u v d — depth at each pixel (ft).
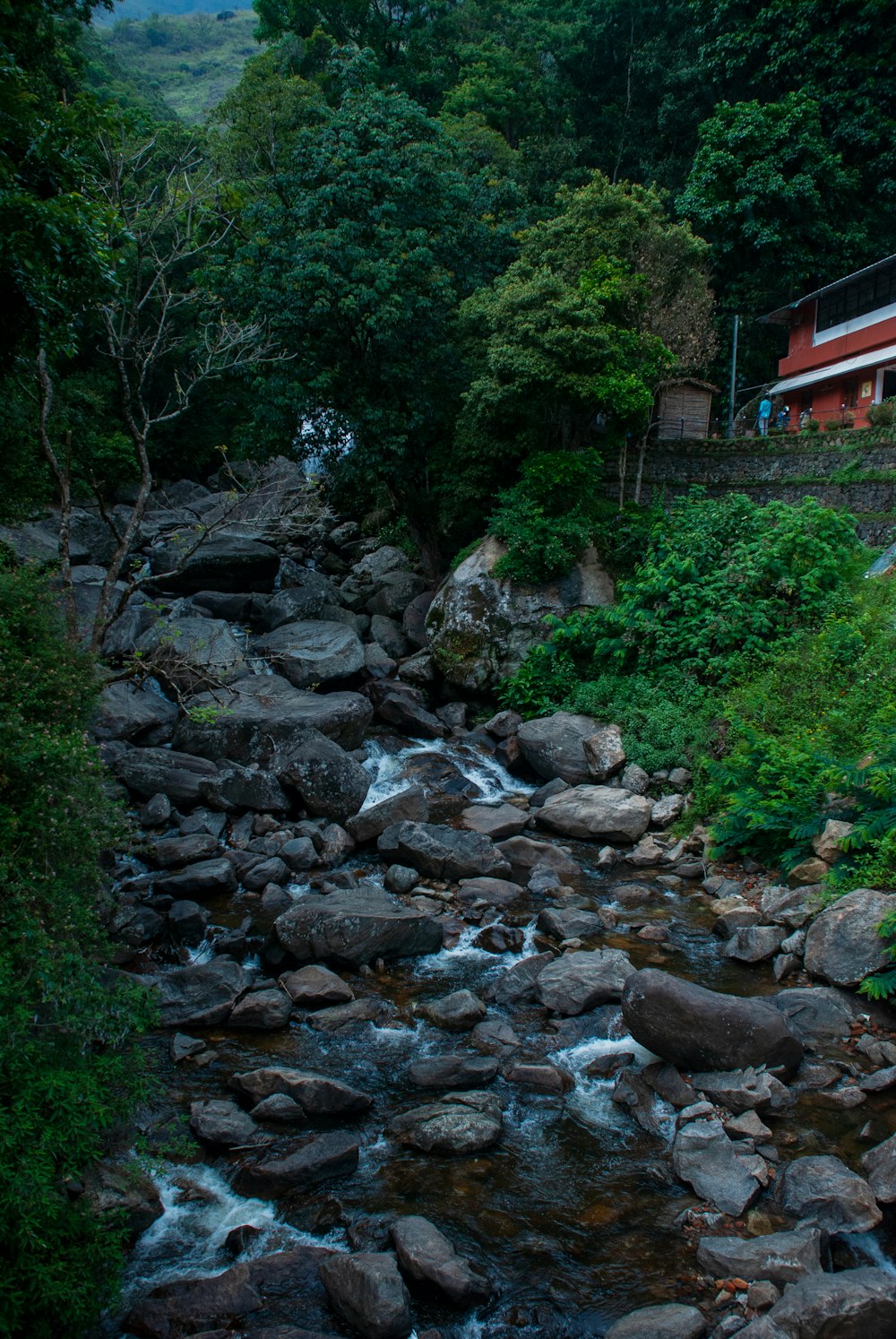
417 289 69.00
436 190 71.56
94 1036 20.72
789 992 28.84
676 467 83.15
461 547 84.89
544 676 61.72
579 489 69.05
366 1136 24.02
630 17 129.39
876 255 106.63
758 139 102.83
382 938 32.99
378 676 66.64
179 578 74.18
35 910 22.76
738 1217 20.67
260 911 37.17
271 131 78.33
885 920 28.43
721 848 41.68
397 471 73.05
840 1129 23.47
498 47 131.64
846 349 99.71
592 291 68.44
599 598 65.62
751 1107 24.08
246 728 50.06
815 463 77.56
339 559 91.86
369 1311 17.75
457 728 62.44
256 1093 25.08
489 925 36.09
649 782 49.75
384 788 52.06
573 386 65.31
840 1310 16.78
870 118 103.76
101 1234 17.35
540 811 48.08
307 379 71.05
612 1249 19.99
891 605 51.72
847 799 37.37
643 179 126.72
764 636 53.88
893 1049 26.25
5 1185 15.52
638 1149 23.41
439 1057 26.84
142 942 34.19
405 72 126.93
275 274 69.56
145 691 54.80
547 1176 22.43
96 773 28.89
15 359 36.52
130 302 43.21
